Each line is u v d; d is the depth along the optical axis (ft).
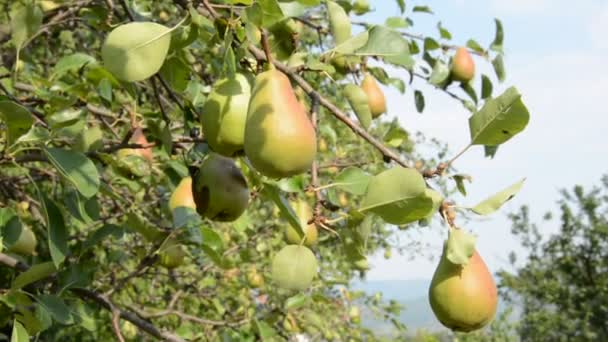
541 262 71.61
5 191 13.79
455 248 6.04
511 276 71.46
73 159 6.74
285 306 15.23
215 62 8.11
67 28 14.83
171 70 7.38
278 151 5.45
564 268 70.44
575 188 70.64
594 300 67.46
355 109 7.03
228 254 16.99
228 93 6.13
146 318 12.53
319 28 11.89
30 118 6.84
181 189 9.33
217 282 18.13
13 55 12.44
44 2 13.73
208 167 7.25
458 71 13.21
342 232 6.79
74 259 9.55
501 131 6.05
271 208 20.02
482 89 13.48
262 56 6.12
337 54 7.38
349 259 6.88
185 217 8.98
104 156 8.68
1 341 10.09
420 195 5.94
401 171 6.01
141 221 9.41
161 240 9.53
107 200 14.17
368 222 6.54
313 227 7.86
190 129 8.05
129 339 15.64
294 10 7.07
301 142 5.50
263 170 5.53
